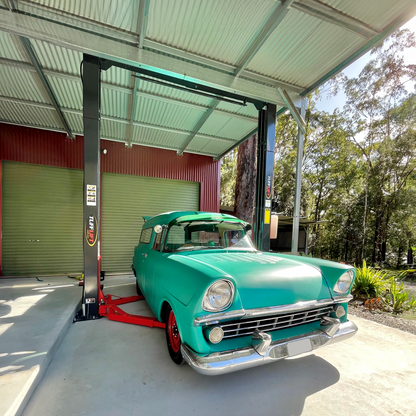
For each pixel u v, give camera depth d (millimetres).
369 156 16078
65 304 3744
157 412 1717
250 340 1854
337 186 17406
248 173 8523
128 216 7000
